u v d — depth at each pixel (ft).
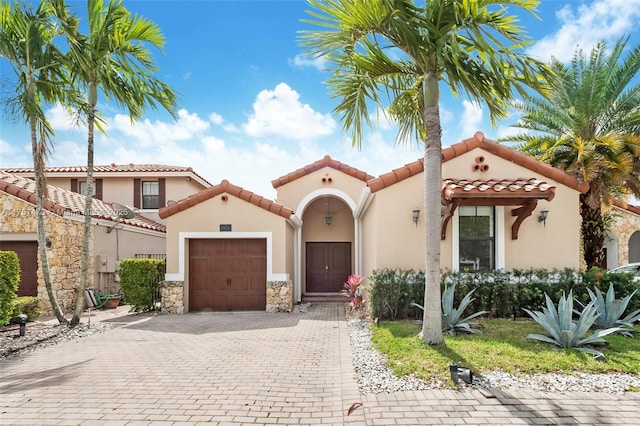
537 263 33.19
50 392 17.94
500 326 27.25
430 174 22.98
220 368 21.35
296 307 46.68
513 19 21.16
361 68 25.36
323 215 59.57
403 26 20.62
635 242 76.38
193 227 43.68
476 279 30.96
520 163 33.96
